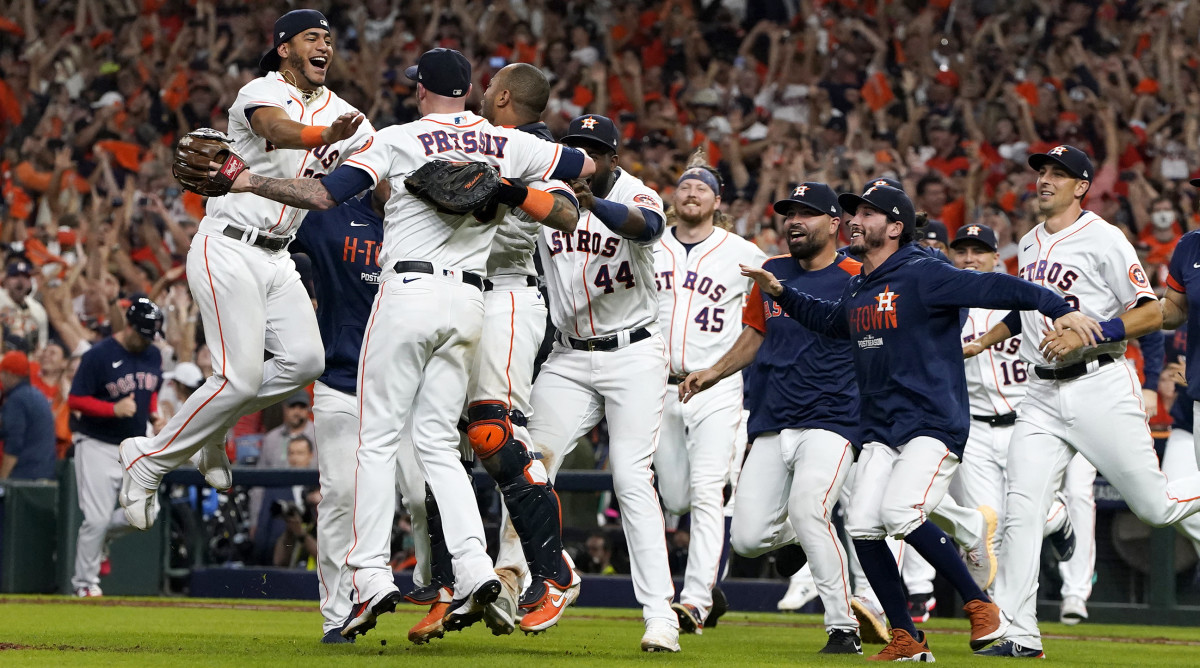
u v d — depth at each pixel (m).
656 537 12.15
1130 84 38.09
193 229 37.09
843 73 39.47
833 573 13.36
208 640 12.26
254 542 22.92
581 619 18.47
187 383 25.69
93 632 13.41
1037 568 13.28
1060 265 13.88
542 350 15.27
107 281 33.75
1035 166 14.31
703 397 15.63
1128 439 13.24
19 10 45.59
